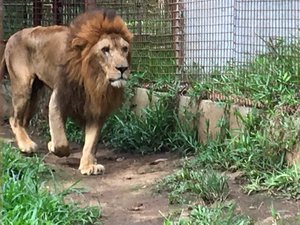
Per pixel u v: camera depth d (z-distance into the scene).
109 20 7.53
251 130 7.28
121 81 7.39
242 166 7.00
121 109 9.16
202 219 5.72
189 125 8.41
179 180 6.91
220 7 8.47
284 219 5.74
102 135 9.23
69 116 7.96
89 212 5.98
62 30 8.16
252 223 5.68
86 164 7.67
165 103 8.77
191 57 8.92
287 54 7.50
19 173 6.66
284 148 6.80
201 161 7.43
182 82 8.98
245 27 8.18
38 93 8.77
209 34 8.66
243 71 7.96
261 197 6.32
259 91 7.43
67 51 7.66
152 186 7.02
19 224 5.23
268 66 7.60
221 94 8.05
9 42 8.80
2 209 5.50
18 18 10.80
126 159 8.45
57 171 7.51
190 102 8.40
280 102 7.04
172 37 9.17
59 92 7.79
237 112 7.46
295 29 7.64
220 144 7.58
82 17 7.69
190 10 8.95
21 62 8.62
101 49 7.39
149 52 9.50
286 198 6.24
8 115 10.06
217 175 6.77
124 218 6.07
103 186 7.12
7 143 7.80
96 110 7.64
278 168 6.75
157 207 6.35
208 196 6.35
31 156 8.27
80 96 7.71
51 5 10.70
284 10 7.72
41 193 6.01
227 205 6.08
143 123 8.74
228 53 8.39
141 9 9.59
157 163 8.02
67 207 5.88
